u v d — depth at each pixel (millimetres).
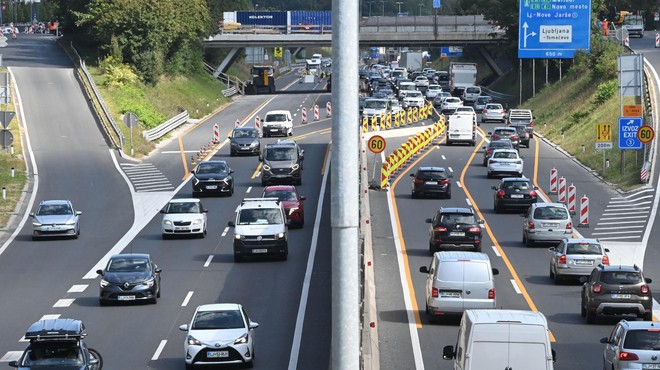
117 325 57250
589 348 50594
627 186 110750
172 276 70812
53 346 41750
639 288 54969
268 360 49031
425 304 60969
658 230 87812
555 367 46812
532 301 61594
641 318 55438
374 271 70625
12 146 133000
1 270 74688
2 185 112125
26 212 100500
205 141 151750
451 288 54250
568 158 137500
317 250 79312
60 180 116625
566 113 172000
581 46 141375
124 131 147375
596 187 113000
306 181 113562
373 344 44500
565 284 66688
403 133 161625
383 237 83875
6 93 105750
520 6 141125
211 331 47656
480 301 54156
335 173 19297
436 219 76625
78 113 154500
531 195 95500
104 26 191125
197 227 85562
